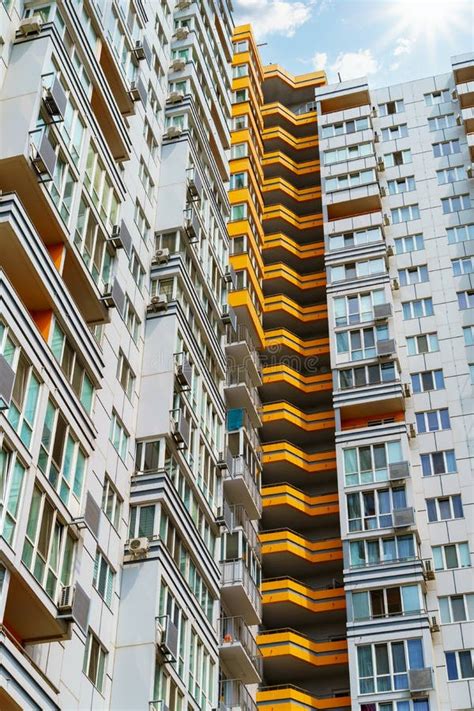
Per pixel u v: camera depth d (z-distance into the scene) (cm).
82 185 2764
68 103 2767
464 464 4438
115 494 2973
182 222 3872
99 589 2719
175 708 2786
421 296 5116
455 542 4219
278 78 6944
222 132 5109
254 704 3756
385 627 3991
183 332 3584
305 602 4400
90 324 2897
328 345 5369
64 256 2623
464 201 5462
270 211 5981
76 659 2458
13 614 2131
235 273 4991
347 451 4575
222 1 6250
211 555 3459
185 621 3005
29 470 2125
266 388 5228
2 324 2148
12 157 2438
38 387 2267
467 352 4822
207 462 3616
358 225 5494
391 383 4744
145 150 3959
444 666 3878
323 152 5997
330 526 4878
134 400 3272
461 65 6066
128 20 3756
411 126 5956
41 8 2875
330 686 4384
